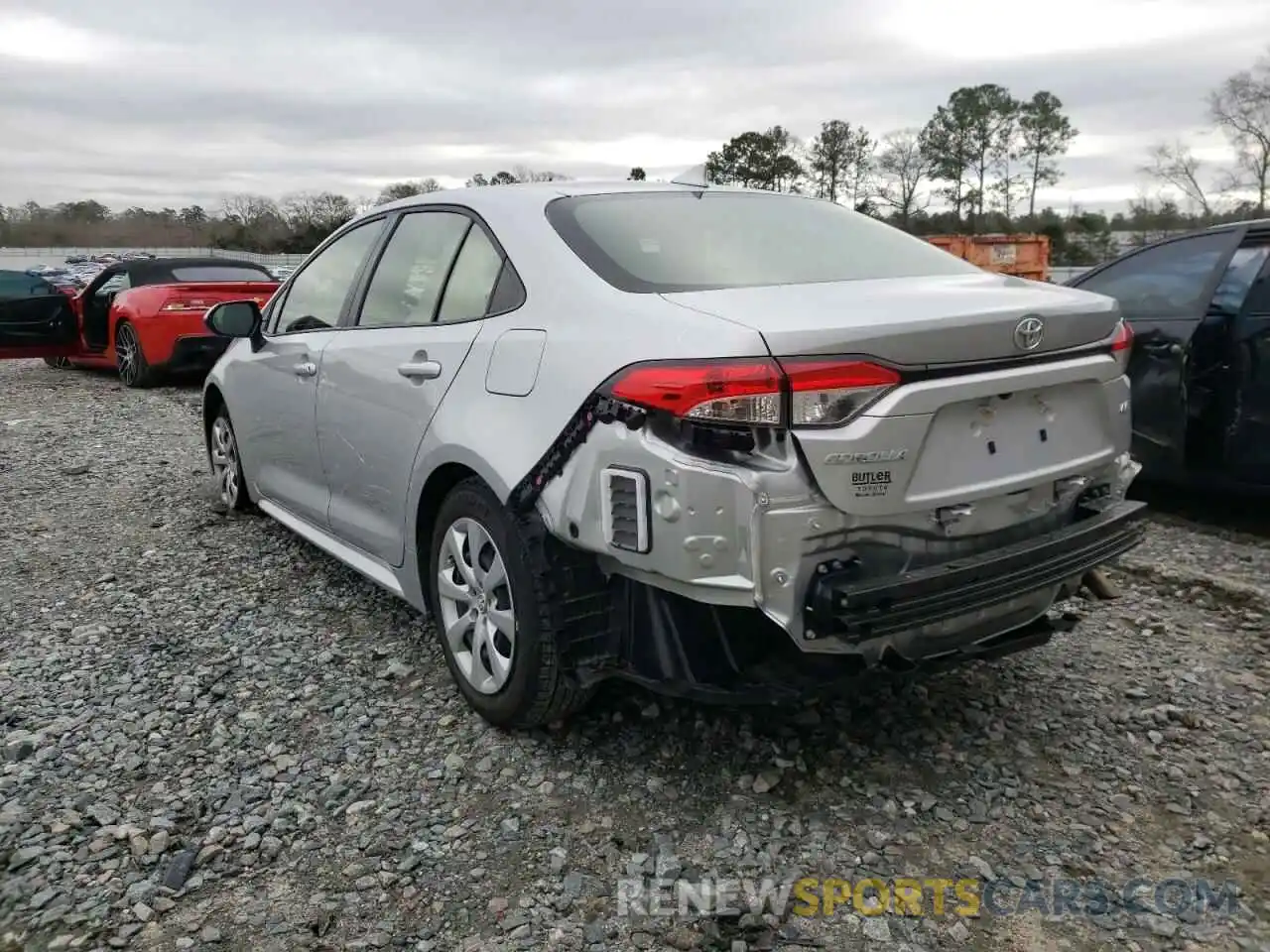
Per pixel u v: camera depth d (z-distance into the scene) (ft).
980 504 8.55
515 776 9.57
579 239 9.87
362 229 13.60
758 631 8.49
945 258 11.42
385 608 13.87
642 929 7.59
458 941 7.45
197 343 34.81
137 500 19.75
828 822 8.88
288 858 8.39
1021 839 8.66
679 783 9.45
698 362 7.73
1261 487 15.92
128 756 9.95
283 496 15.30
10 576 15.28
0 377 40.86
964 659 8.92
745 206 11.41
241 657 12.25
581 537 8.61
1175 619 13.33
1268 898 7.90
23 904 7.78
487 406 9.70
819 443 7.61
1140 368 17.34
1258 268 15.98
